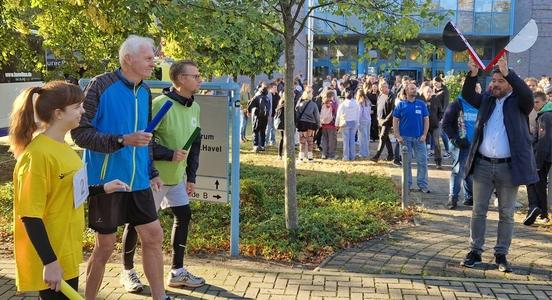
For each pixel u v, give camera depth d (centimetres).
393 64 656
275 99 1716
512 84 518
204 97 560
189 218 496
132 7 610
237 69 767
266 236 625
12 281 493
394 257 588
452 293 482
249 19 569
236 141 562
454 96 1912
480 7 3725
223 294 475
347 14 649
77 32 951
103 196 381
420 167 968
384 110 1321
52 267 284
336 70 3697
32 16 993
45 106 290
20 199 284
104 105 375
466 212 808
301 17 707
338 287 493
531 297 475
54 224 295
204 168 572
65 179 294
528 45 512
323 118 1385
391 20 624
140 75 387
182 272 489
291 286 495
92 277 399
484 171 547
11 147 296
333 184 966
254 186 788
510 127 530
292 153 636
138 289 473
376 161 1338
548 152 721
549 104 729
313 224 654
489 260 579
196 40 664
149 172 426
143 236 404
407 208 808
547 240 660
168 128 462
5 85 1481
